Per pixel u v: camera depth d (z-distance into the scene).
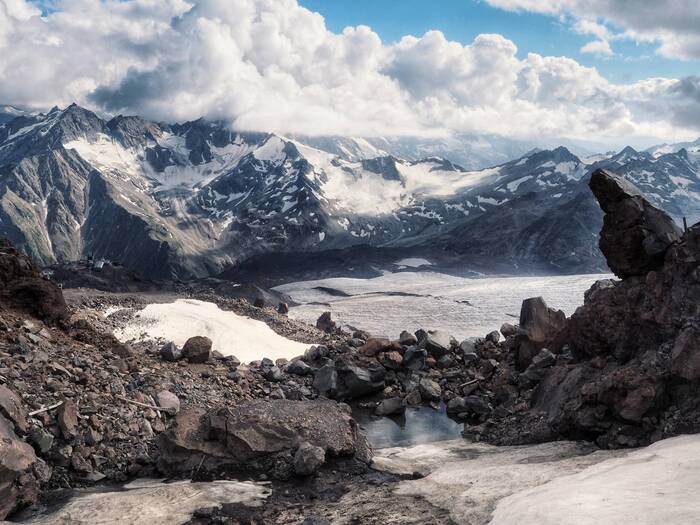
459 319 138.38
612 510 11.38
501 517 12.77
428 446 24.38
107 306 47.91
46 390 21.72
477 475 17.03
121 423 21.73
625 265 24.78
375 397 32.41
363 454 20.23
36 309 29.64
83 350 27.39
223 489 17.42
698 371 18.98
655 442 17.88
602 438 20.19
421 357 34.84
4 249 32.84
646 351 22.47
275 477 18.70
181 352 33.03
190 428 20.56
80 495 17.50
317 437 19.91
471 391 31.66
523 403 26.62
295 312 153.38
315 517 15.16
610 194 24.97
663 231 23.98
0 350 23.44
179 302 52.88
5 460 16.50
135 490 17.88
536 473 16.14
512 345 33.75
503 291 183.88
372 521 14.45
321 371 32.84
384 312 151.12
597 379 23.48
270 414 20.55
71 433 20.06
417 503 15.40
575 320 27.80
